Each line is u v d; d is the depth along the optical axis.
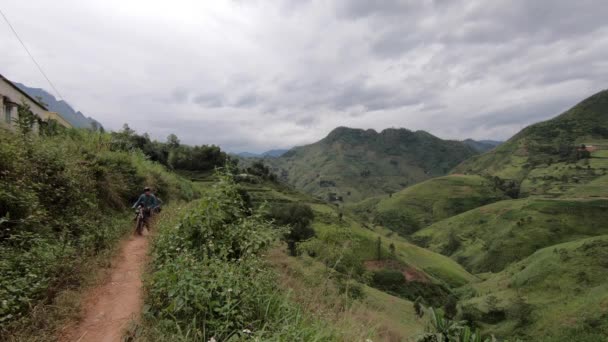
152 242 8.29
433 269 90.25
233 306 4.02
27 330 3.88
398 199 197.88
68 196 8.27
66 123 28.12
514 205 139.25
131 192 13.98
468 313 55.19
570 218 109.06
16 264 4.97
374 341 4.68
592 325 42.84
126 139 21.03
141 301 5.23
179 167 82.25
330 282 7.50
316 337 3.73
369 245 80.06
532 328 48.75
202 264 4.94
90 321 4.62
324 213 96.12
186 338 3.58
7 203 5.96
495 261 103.69
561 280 57.41
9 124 9.05
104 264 6.79
